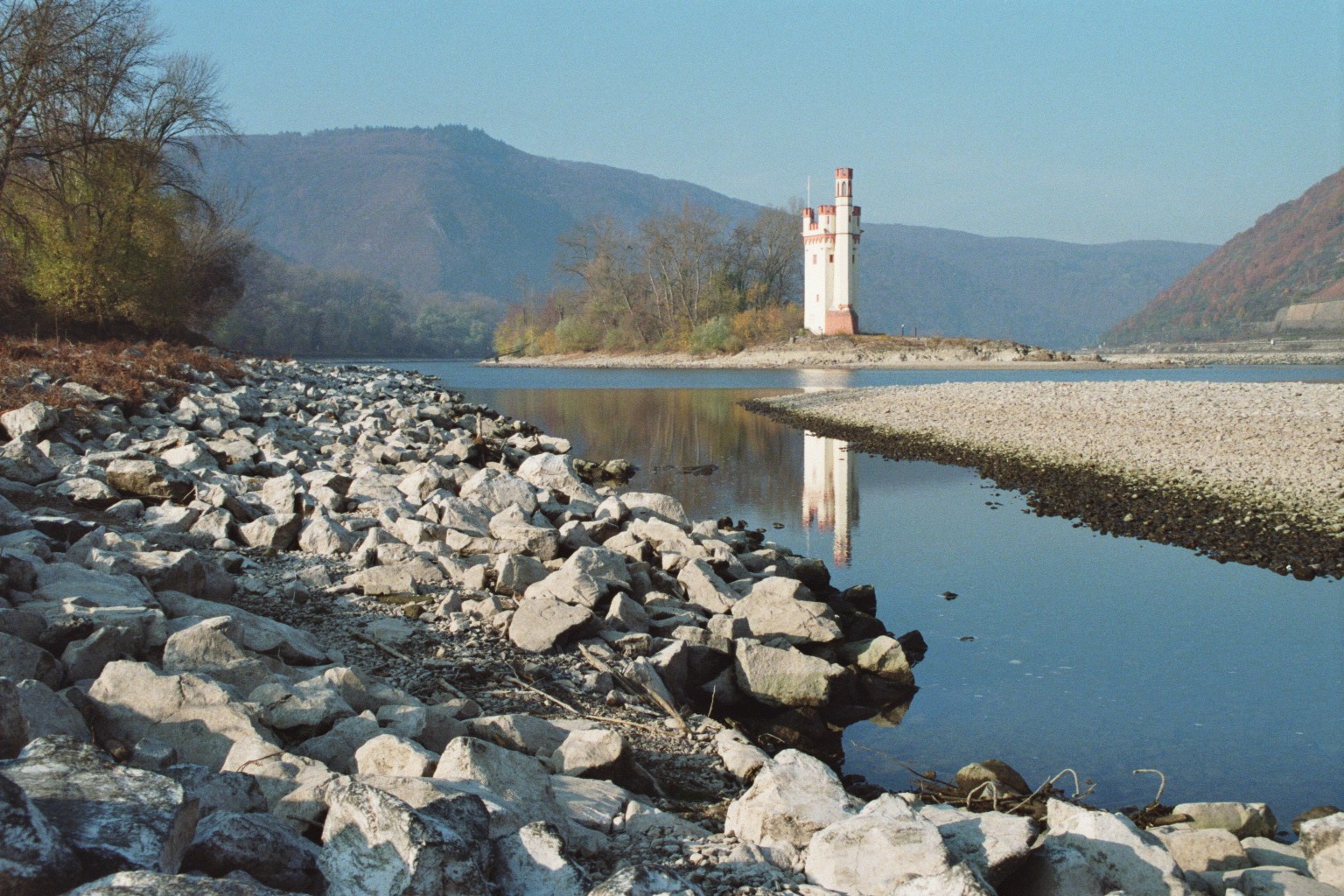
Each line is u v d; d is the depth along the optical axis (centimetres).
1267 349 16550
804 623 1045
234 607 788
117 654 626
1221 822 650
